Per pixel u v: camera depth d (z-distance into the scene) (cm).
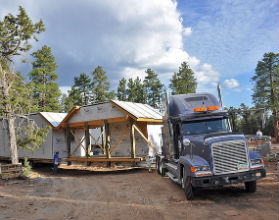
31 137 1856
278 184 883
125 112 1669
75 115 2075
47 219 654
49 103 4119
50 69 4166
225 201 728
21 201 877
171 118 937
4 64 1741
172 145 952
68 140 2130
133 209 705
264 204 661
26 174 1586
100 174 1709
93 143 2911
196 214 620
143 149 1836
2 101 1667
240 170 730
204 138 778
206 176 730
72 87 5331
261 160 757
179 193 888
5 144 2666
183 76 5047
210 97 999
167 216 619
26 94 1803
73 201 853
